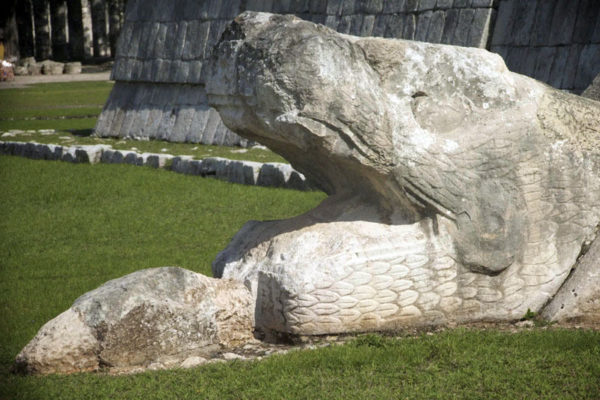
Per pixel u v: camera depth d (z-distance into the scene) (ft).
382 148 26.00
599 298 27.68
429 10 76.74
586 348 24.20
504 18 71.15
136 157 80.79
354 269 26.07
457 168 26.81
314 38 25.02
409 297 26.78
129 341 25.05
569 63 64.75
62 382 23.40
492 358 23.70
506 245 27.45
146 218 54.90
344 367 23.53
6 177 74.18
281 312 26.43
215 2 100.07
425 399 21.13
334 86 25.08
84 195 64.75
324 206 29.81
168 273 26.37
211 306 26.50
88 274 39.78
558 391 21.31
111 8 294.25
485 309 27.81
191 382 22.89
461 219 27.02
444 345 24.61
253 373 23.26
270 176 66.28
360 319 26.40
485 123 27.32
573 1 65.57
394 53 26.35
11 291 36.55
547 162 27.94
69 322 24.91
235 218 53.72
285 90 25.21
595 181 28.68
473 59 27.48
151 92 107.96
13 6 256.32
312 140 25.80
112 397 22.09
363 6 83.20
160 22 106.73
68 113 144.87
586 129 28.76
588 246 28.86
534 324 27.66
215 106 28.07
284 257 27.12
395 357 23.99
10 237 50.11
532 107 27.96
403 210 27.53
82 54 289.12
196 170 73.31
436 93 26.99
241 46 26.50
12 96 181.06
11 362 26.63
